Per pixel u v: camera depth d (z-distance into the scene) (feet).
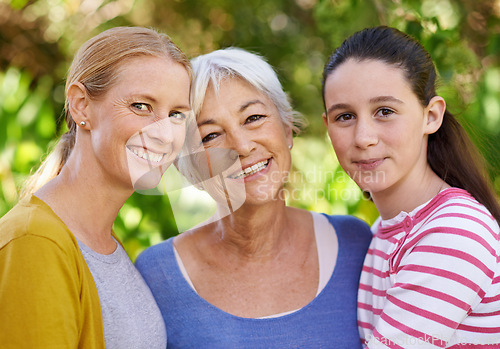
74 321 3.58
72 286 3.60
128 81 3.86
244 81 4.71
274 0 15.31
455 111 6.10
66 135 4.36
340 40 10.57
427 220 4.52
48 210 3.81
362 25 10.37
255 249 5.10
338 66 4.76
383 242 4.88
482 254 4.19
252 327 4.89
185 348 4.94
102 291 3.99
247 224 4.98
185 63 4.14
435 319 4.13
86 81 3.93
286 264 5.18
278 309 5.01
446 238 4.22
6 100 8.84
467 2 10.07
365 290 5.01
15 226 3.58
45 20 13.20
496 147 6.86
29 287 3.42
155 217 7.10
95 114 3.94
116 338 4.02
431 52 8.39
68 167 4.09
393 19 8.86
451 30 8.78
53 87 12.85
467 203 4.45
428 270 4.21
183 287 5.06
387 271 4.69
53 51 13.46
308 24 15.28
